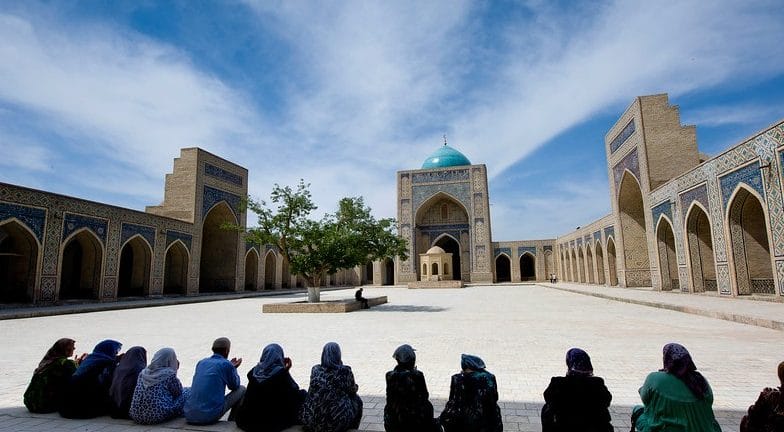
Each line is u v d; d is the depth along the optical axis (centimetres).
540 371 371
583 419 182
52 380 271
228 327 684
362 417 265
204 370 255
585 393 185
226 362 264
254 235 1027
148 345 523
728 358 403
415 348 476
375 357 432
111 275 1292
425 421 206
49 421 258
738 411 267
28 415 269
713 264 1124
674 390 176
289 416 237
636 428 191
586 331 585
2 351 494
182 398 264
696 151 1330
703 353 425
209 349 493
